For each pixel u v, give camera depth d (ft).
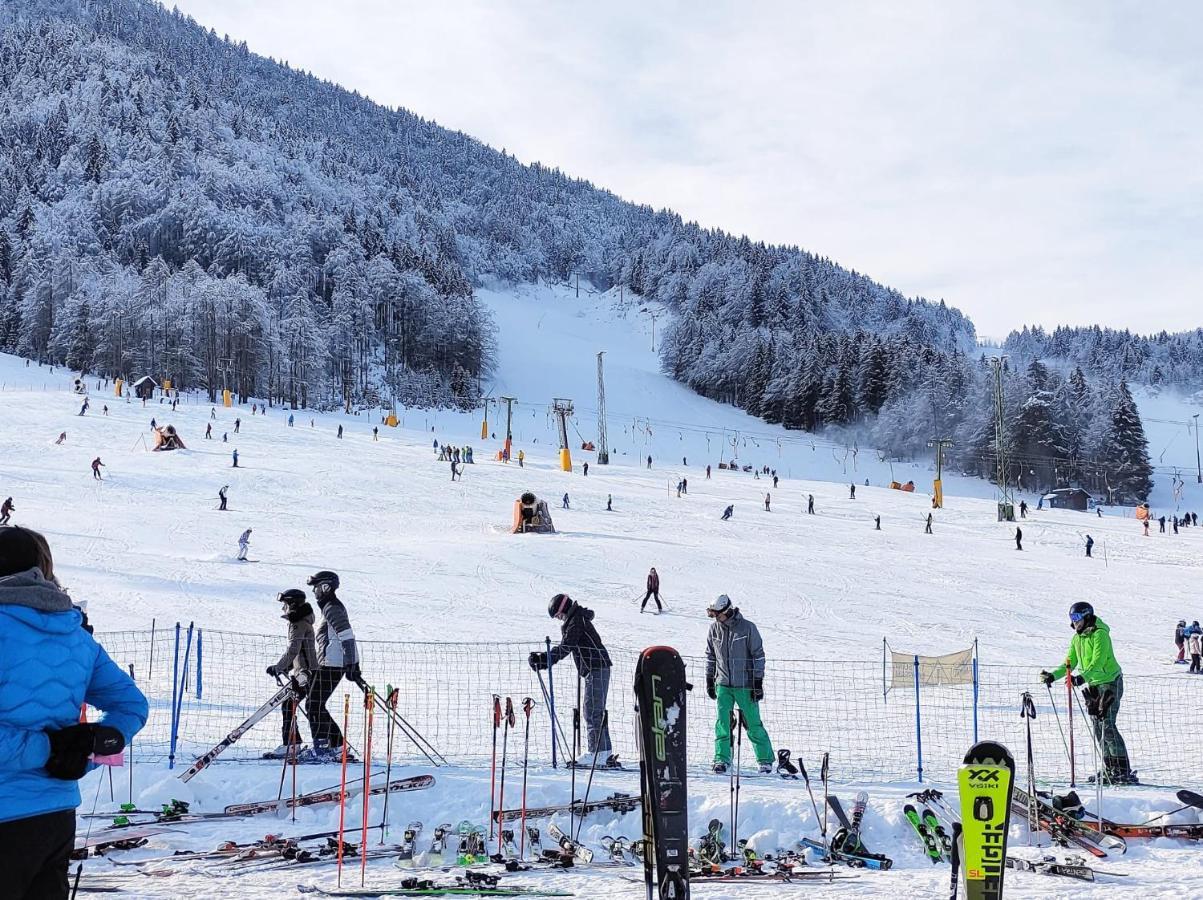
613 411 506.89
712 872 18.48
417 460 204.03
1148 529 180.45
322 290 599.57
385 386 509.76
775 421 516.73
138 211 613.11
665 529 146.30
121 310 399.44
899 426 429.79
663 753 12.39
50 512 127.54
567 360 637.71
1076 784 27.30
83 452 177.37
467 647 58.29
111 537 112.06
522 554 113.70
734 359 554.05
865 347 487.61
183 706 37.04
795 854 19.83
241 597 78.33
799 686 48.39
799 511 181.06
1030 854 19.86
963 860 11.68
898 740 34.68
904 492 249.75
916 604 94.79
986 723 38.65
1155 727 38.60
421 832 21.08
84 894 16.40
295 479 166.71
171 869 18.16
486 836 20.40
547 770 26.84
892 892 16.94
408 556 109.09
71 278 437.58
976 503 228.63
